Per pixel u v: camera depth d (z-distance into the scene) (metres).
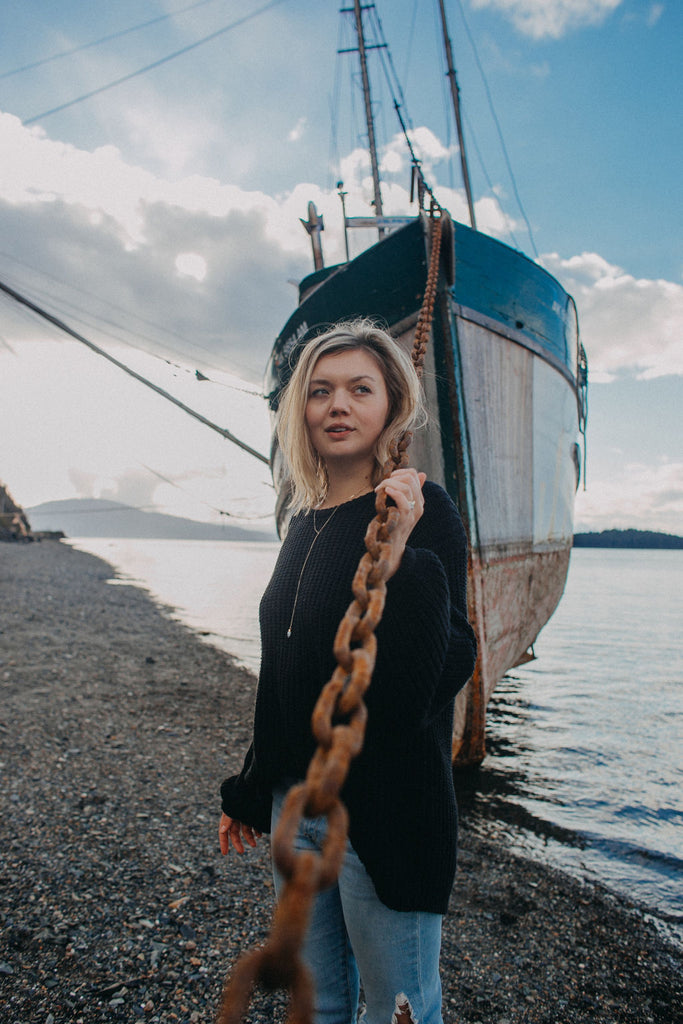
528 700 8.66
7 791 4.09
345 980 1.35
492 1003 2.39
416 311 4.71
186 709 6.81
